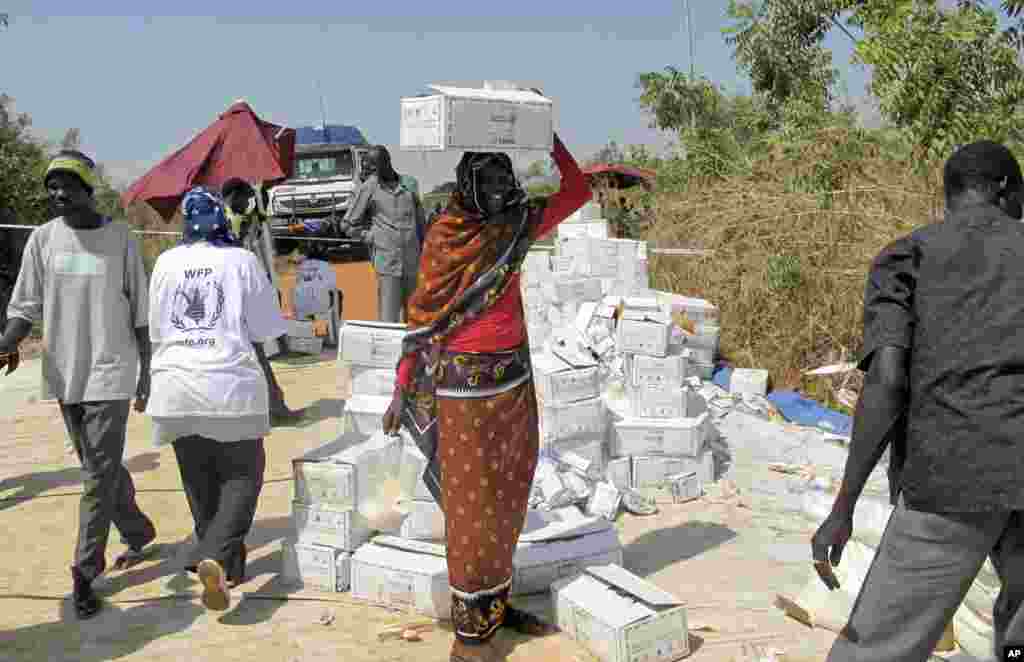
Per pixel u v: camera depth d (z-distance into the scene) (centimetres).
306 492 430
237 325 400
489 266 349
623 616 353
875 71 1065
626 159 1820
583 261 830
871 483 551
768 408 729
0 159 1421
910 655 260
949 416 245
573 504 510
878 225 867
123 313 411
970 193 264
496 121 343
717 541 482
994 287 246
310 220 1756
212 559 383
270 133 906
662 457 558
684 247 1002
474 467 350
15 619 403
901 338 252
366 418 471
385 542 432
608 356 669
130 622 399
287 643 377
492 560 353
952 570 251
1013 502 237
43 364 406
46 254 405
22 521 525
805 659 350
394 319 816
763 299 864
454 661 357
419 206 805
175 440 405
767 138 1166
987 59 1051
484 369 349
